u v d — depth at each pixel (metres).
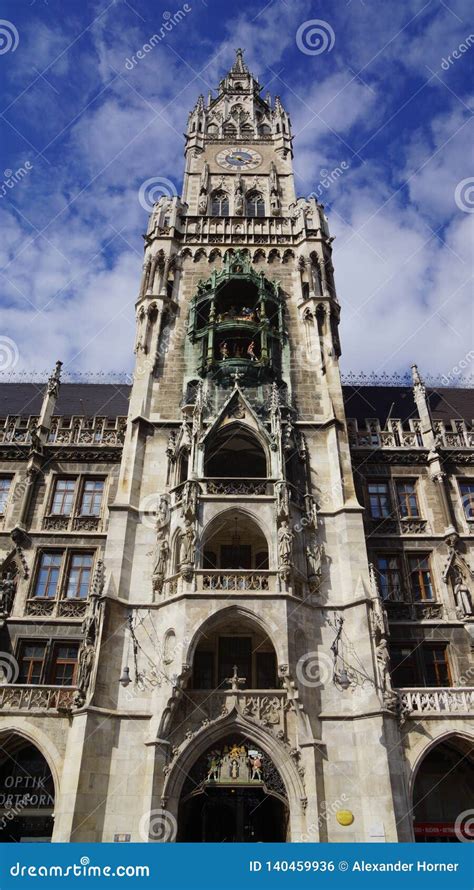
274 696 25.05
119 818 22.36
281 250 40.34
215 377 33.50
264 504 28.41
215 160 48.75
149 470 30.80
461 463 33.97
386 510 32.66
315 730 24.09
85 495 33.06
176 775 23.16
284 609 25.47
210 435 30.70
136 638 25.98
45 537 31.38
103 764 23.19
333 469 30.91
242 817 26.44
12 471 33.66
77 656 28.38
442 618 29.12
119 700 24.69
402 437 34.78
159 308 36.47
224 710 24.42
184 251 39.94
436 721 24.55
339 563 28.34
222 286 36.88
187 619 25.19
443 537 31.20
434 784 26.86
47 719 24.56
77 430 35.16
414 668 28.06
